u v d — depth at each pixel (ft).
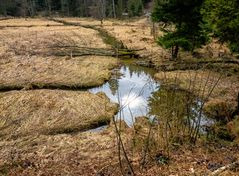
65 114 65.98
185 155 45.19
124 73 103.40
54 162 46.88
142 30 191.83
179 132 51.62
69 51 127.95
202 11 77.56
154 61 111.86
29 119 63.16
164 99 70.69
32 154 49.24
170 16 100.27
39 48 133.28
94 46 140.97
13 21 255.29
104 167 44.01
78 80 91.04
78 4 370.32
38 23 236.22
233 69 93.45
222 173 38.37
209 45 125.49
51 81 88.94
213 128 55.93
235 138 52.75
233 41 75.41
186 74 91.40
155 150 46.75
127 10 347.97
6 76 92.32
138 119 63.00
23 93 77.05
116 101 76.84
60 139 54.70
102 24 234.99
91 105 71.10
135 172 41.98
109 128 59.26
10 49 129.49
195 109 62.28
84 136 55.98
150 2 345.51
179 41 97.96
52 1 380.17
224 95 74.02
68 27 210.18
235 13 68.28
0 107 68.08
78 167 45.19
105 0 349.82
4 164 46.29
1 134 57.06
